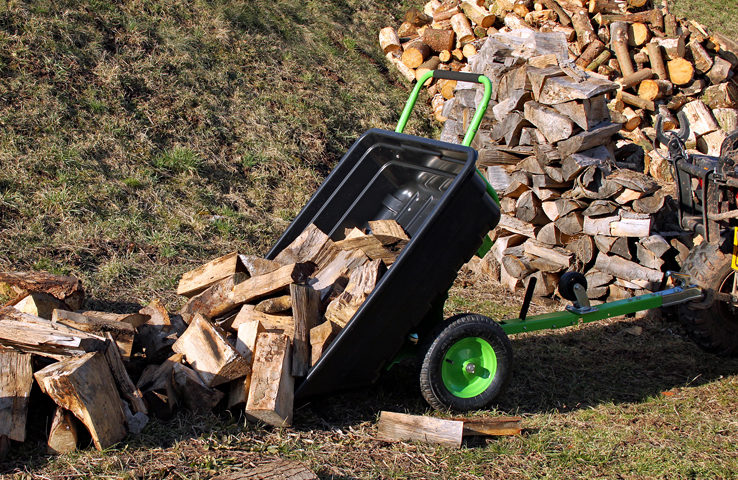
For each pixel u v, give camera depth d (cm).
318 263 428
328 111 976
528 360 518
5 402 312
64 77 786
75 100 773
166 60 893
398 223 463
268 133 880
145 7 968
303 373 365
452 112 834
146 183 721
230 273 419
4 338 333
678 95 1119
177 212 704
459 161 407
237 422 357
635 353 558
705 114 1078
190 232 683
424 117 1093
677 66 1109
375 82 1115
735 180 496
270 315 394
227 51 984
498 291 701
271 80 980
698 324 531
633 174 639
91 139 738
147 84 845
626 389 479
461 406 403
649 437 397
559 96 656
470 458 348
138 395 341
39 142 703
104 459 311
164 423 349
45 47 805
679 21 1178
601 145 680
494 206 396
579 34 1140
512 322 451
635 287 628
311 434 359
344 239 457
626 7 1207
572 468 348
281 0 1166
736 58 1165
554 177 670
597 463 355
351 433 367
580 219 663
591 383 485
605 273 648
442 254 377
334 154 918
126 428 330
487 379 414
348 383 381
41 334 334
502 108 728
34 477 296
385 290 359
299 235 456
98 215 653
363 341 368
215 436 341
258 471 296
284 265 414
